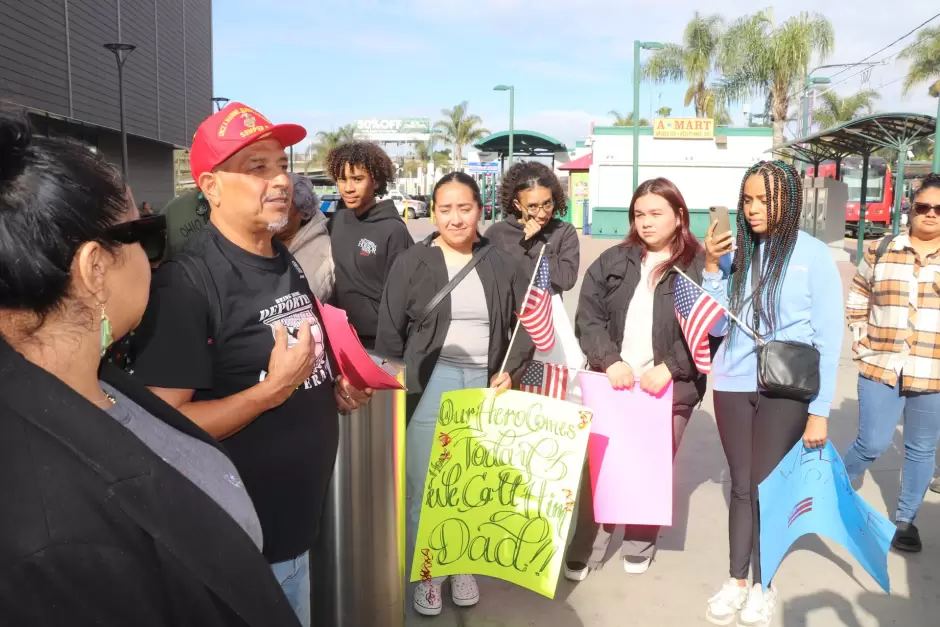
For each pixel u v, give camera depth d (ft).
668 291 10.03
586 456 10.16
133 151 89.20
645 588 10.39
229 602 2.88
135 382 3.53
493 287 9.78
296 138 5.98
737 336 9.46
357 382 6.66
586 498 10.39
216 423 5.21
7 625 2.38
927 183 10.90
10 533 2.42
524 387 9.82
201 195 8.41
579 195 100.48
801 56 84.69
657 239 9.96
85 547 2.50
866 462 12.01
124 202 3.18
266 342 5.78
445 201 9.48
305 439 5.96
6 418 2.59
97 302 3.07
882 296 11.25
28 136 2.84
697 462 15.19
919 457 11.10
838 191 60.29
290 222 9.99
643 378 9.82
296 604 6.33
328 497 8.14
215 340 5.63
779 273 9.13
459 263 9.86
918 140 46.60
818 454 9.17
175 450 3.55
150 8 84.89
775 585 10.38
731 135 81.61
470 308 9.68
